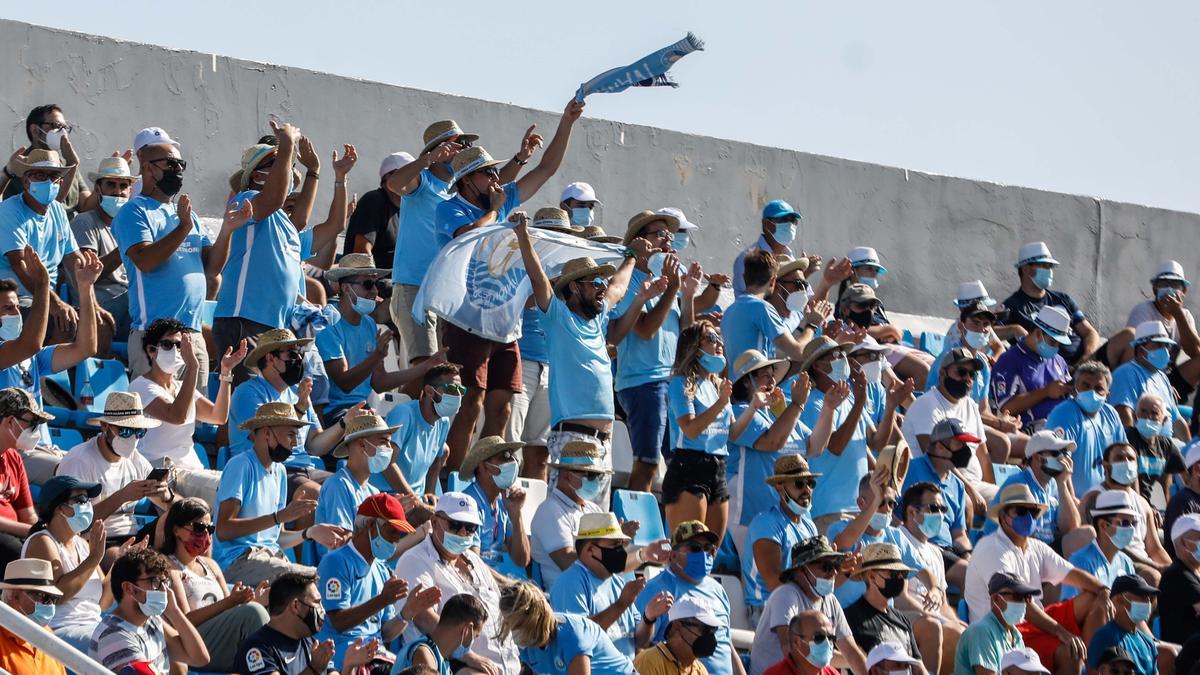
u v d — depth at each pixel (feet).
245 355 146.82
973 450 175.83
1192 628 163.02
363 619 121.90
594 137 216.54
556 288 151.23
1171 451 191.11
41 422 128.16
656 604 132.36
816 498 160.66
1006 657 144.87
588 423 149.69
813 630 134.92
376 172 201.67
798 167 233.14
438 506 128.88
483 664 118.73
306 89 198.18
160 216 154.30
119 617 113.09
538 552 142.51
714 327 168.04
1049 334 195.83
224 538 131.95
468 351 152.05
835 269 180.75
